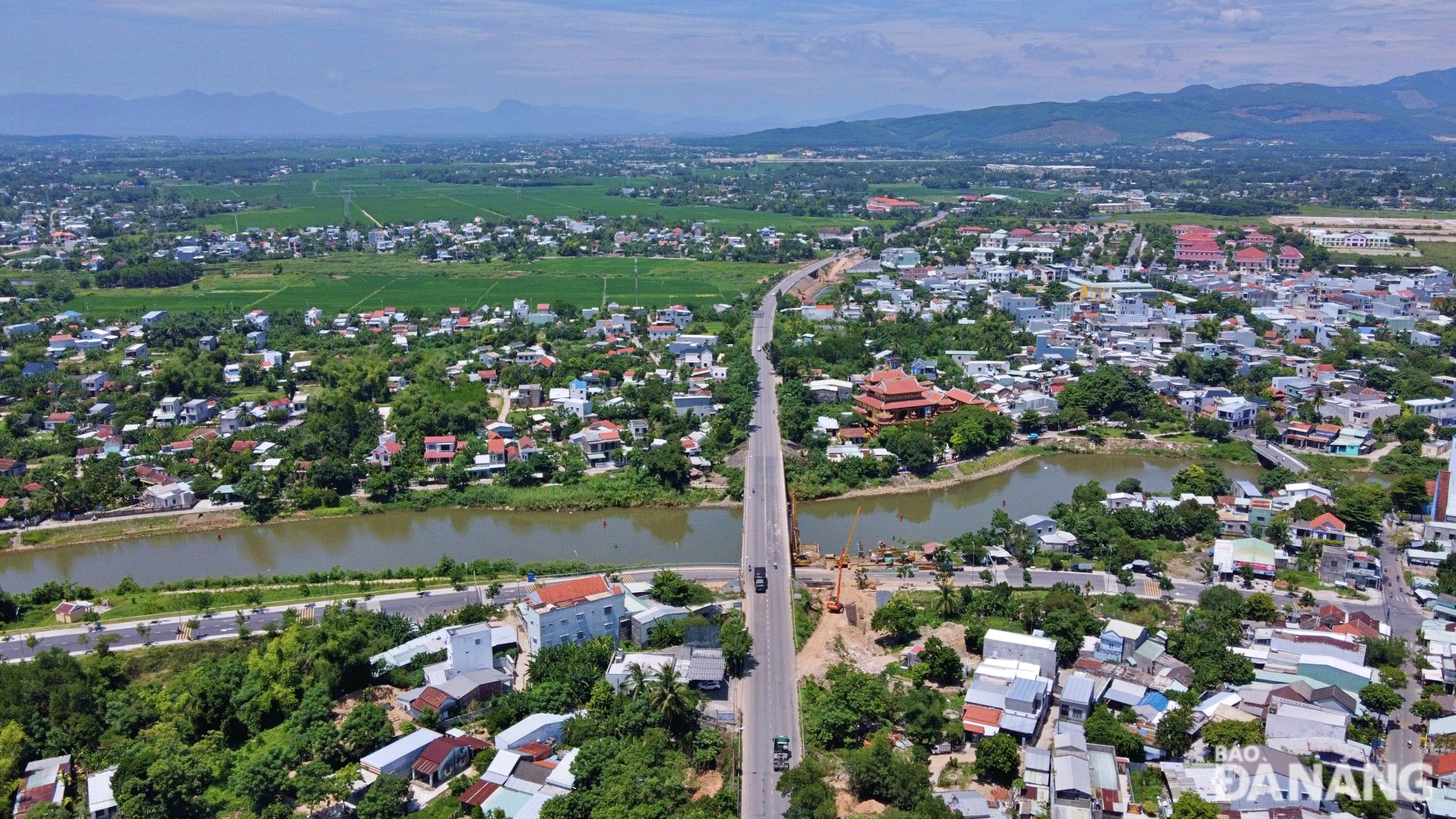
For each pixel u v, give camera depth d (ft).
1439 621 553.23
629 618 556.10
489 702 481.87
